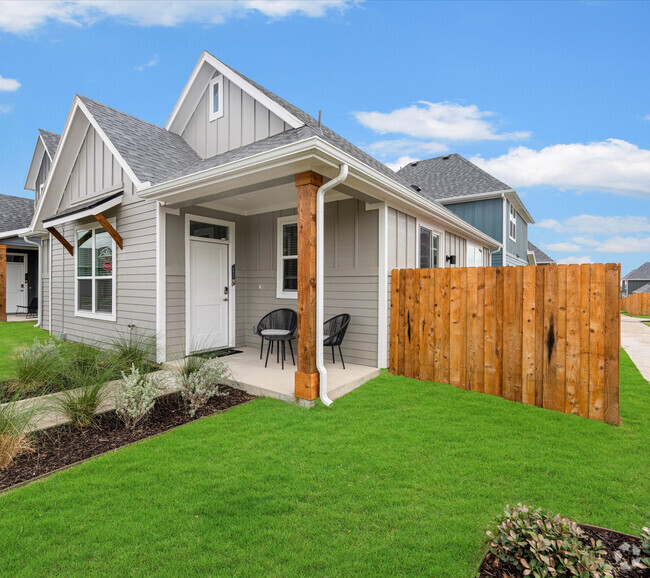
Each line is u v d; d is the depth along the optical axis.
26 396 4.41
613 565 1.83
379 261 5.73
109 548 2.01
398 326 5.61
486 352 4.70
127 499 2.44
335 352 6.15
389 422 3.75
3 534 2.11
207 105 7.13
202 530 2.15
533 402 4.29
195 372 4.35
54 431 3.50
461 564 1.91
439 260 8.27
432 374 5.21
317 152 3.76
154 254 5.94
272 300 6.88
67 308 8.39
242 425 3.66
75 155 7.91
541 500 2.45
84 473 2.76
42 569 1.88
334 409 4.12
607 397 3.81
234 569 1.88
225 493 2.51
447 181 15.27
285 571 1.87
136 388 3.68
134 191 6.34
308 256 4.18
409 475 2.75
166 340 5.91
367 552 1.99
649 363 6.63
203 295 6.53
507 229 13.73
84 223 7.66
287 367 5.61
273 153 3.95
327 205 6.27
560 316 4.12
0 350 7.11
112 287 6.89
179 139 7.59
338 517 2.28
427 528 2.18
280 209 6.77
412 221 6.71
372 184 4.80
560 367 4.11
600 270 3.88
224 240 6.86
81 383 4.05
